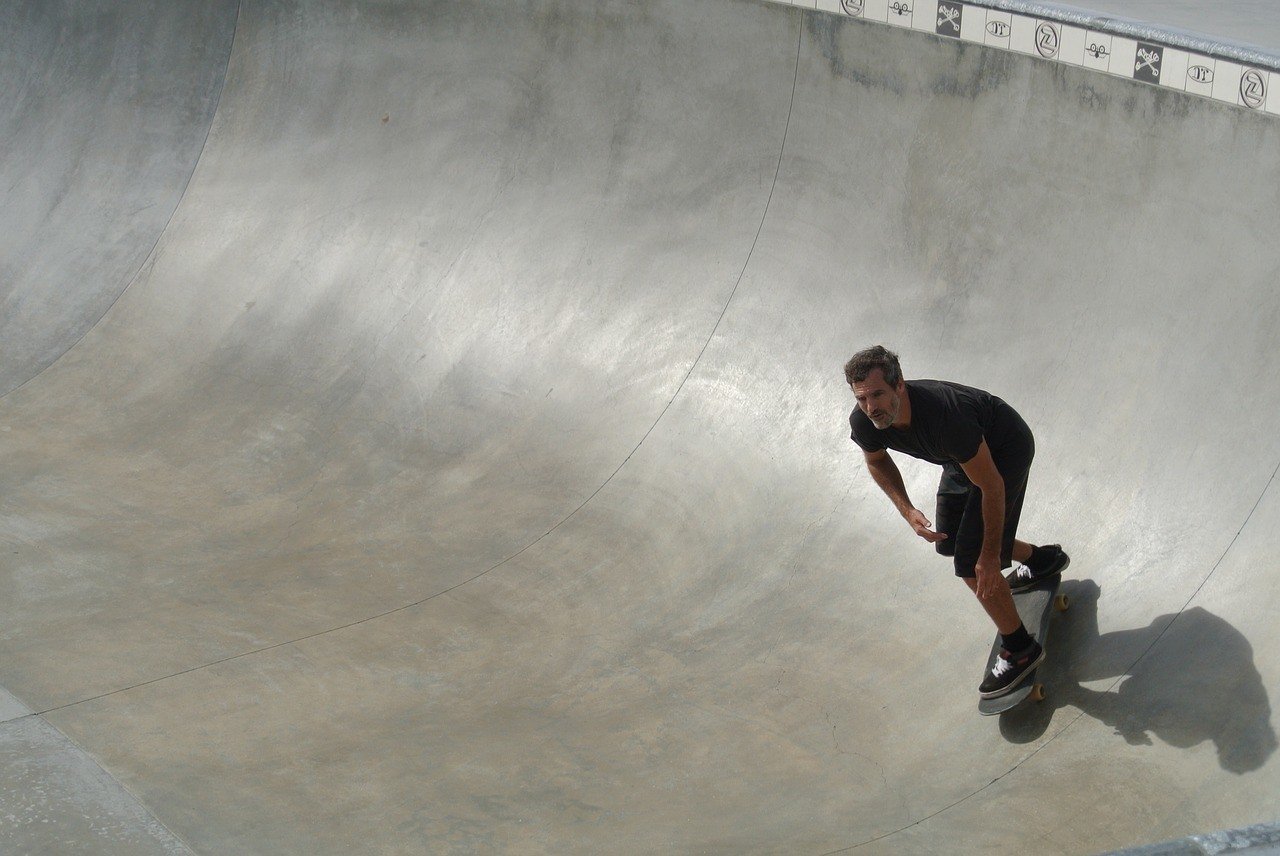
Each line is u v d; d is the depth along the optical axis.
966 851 3.67
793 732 4.52
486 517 6.24
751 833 3.95
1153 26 4.83
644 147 7.11
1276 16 5.32
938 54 5.66
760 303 6.36
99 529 6.28
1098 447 4.82
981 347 5.41
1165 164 4.80
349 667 5.11
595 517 6.08
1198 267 4.68
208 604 5.61
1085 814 3.70
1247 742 3.58
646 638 5.24
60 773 4.09
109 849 3.63
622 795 4.23
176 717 4.63
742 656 5.00
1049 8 5.17
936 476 5.38
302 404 7.30
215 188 8.66
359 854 3.84
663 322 6.68
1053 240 5.25
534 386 6.91
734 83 6.70
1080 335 5.06
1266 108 4.34
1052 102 5.23
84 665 5.00
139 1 9.27
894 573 5.14
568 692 4.93
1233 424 4.38
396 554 6.04
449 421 6.96
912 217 5.85
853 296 6.01
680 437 6.25
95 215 8.81
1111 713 4.04
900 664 4.73
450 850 3.89
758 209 6.54
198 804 4.02
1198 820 3.47
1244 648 3.86
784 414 5.99
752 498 5.79
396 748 4.53
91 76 9.30
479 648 5.27
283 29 8.77
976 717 4.33
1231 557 4.15
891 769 4.23
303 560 6.03
